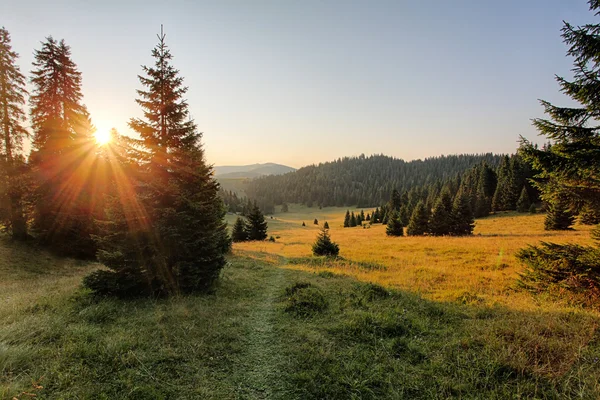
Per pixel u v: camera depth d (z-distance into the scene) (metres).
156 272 9.34
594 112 7.52
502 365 5.05
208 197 10.71
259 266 16.86
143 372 4.96
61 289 10.01
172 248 9.63
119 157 9.51
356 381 4.83
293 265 17.86
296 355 5.77
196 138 10.61
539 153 8.16
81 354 5.30
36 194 18.78
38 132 19.17
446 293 10.38
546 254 9.35
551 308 7.93
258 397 4.55
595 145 7.62
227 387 4.78
